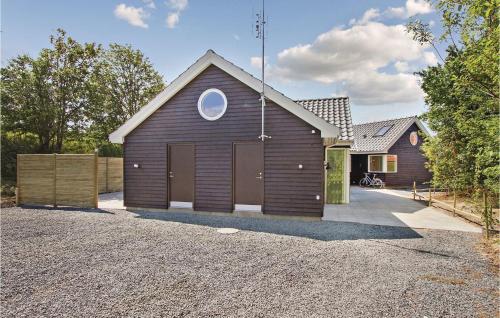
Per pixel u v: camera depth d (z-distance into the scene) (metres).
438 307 3.41
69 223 8.14
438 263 4.93
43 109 16.64
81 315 3.25
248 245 6.01
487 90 5.05
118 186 16.98
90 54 20.05
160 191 10.32
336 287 3.97
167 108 10.24
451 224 8.15
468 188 10.77
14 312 3.32
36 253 5.49
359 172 22.92
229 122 9.53
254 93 9.27
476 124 5.80
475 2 4.07
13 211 10.10
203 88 9.84
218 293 3.79
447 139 11.72
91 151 21.69
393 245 6.04
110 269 4.66
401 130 20.25
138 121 10.35
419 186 21.34
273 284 4.07
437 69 10.51
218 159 9.65
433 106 11.34
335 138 8.73
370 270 4.61
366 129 25.06
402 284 4.07
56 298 3.67
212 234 6.93
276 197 9.00
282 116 8.95
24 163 11.44
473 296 3.69
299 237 6.68
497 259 5.14
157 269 4.66
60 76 18.17
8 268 4.72
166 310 3.35
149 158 10.45
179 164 10.30
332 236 6.79
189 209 10.12
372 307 3.41
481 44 4.45
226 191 9.55
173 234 6.92
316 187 8.64
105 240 6.38
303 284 4.07
